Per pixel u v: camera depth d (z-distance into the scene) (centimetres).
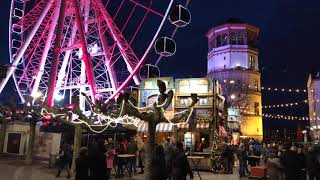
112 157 2033
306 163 1706
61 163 2061
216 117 3145
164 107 1474
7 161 2839
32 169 2386
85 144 3078
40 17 3691
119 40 3778
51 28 3781
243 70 6738
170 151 1398
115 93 3603
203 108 3127
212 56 7162
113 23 3772
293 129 8644
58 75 4338
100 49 4184
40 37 3912
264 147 2400
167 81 3269
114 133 3331
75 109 2078
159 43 2184
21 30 3997
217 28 7144
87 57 3494
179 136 3075
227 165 2530
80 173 1033
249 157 2398
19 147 3064
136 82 3766
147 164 1451
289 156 1555
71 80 4456
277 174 1435
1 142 3167
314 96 6625
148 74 2667
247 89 6662
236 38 6962
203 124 2814
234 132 4766
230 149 2569
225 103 3738
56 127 3372
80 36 3512
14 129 3122
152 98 3331
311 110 7212
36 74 3894
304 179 1761
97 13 3872
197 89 3173
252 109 6638
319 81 6531
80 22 3509
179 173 1245
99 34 3994
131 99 1524
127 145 2355
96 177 1033
